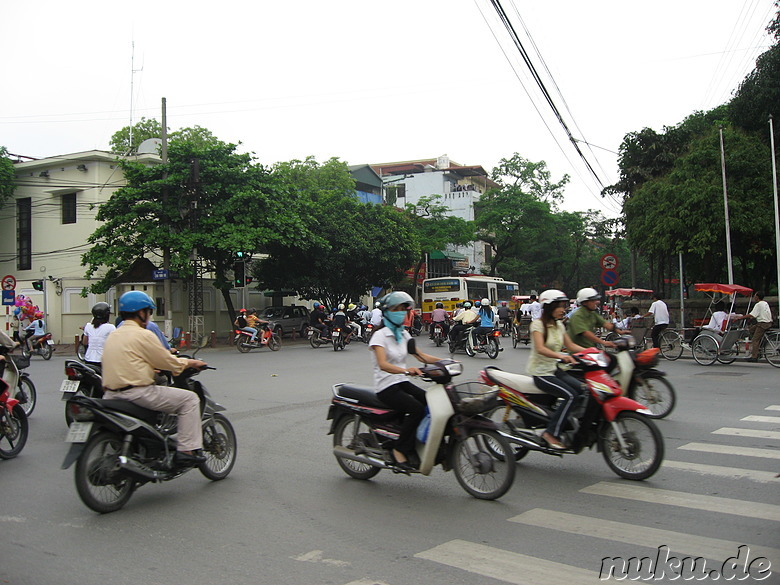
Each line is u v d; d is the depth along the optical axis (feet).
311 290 104.68
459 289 112.57
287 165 121.80
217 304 100.32
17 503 17.70
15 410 23.21
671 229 71.72
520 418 20.52
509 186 147.54
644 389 28.89
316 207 98.02
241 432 27.14
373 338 18.44
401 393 18.20
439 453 18.15
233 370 51.26
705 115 94.27
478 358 60.54
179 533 15.19
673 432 25.76
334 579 12.44
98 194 96.07
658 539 14.38
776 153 72.79
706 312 73.05
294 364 56.24
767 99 72.33
